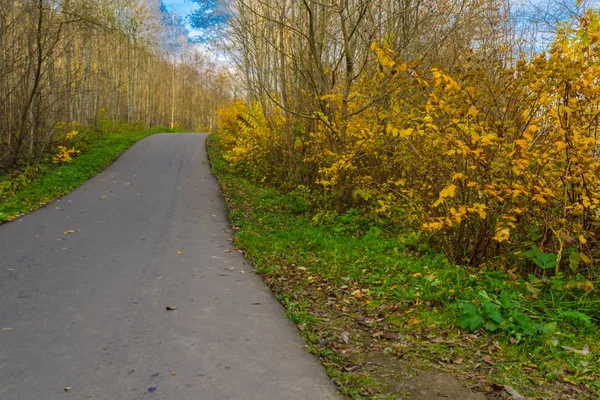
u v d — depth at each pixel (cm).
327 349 396
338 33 1049
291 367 362
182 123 6469
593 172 531
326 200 1092
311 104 1127
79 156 1941
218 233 893
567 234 523
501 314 446
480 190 542
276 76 1420
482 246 628
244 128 1697
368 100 829
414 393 328
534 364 371
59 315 459
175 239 829
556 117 511
